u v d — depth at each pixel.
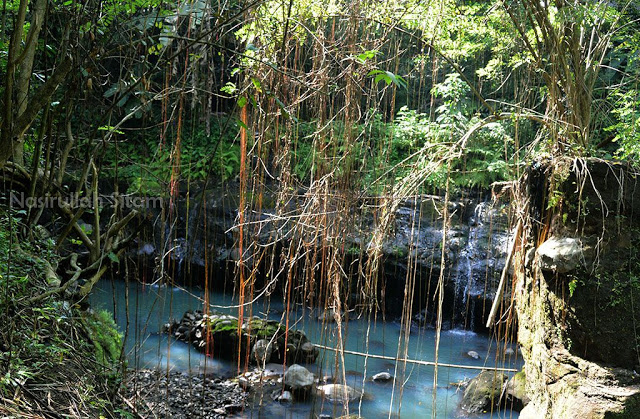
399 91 6.55
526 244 3.04
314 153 2.71
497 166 5.09
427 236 6.38
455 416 3.94
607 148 3.88
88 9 2.17
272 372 4.20
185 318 4.87
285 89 2.58
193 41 1.74
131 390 2.40
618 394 2.39
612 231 2.58
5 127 1.68
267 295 2.77
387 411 3.94
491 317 3.39
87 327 2.36
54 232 3.10
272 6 2.54
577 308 2.60
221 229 6.70
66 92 2.21
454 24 3.53
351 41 2.58
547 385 2.73
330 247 2.72
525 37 2.90
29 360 1.78
